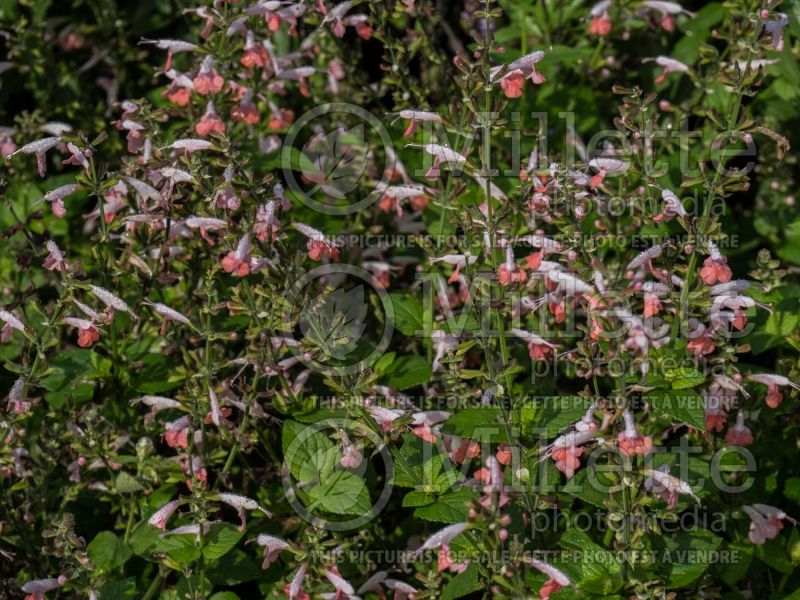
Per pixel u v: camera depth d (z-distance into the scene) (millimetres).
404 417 3986
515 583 3604
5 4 7344
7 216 6094
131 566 4773
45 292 6203
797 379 4445
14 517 4648
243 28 4863
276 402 4586
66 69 7047
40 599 4125
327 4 5348
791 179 6082
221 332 4527
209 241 4430
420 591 4078
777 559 4379
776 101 6277
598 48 6199
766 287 4602
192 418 4387
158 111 4914
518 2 6305
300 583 3990
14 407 4406
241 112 5051
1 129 6125
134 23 7383
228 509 4891
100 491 5035
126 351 4969
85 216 5086
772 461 4746
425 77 6012
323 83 6230
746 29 5387
